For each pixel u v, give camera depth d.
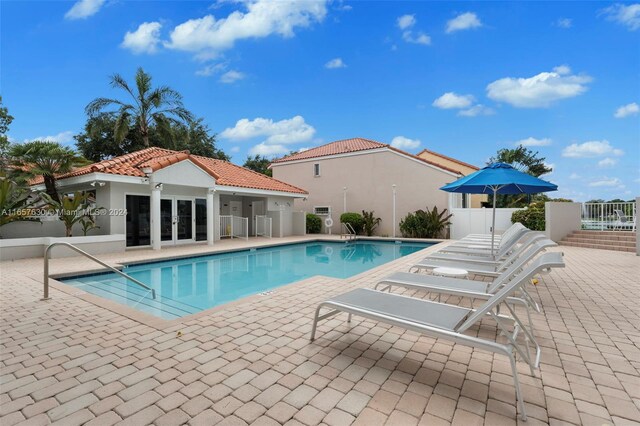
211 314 4.89
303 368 3.27
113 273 9.55
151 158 14.73
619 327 4.39
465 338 2.83
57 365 3.33
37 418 2.50
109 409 2.61
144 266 10.78
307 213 23.61
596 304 5.45
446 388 2.92
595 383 3.00
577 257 10.89
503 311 5.12
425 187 20.14
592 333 4.18
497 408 2.63
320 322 4.55
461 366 3.33
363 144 24.45
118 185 13.05
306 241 18.12
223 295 7.64
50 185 13.29
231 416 2.52
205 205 16.50
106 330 4.28
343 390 2.88
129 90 22.81
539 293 6.18
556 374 3.16
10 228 12.23
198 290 8.11
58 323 4.54
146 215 14.11
